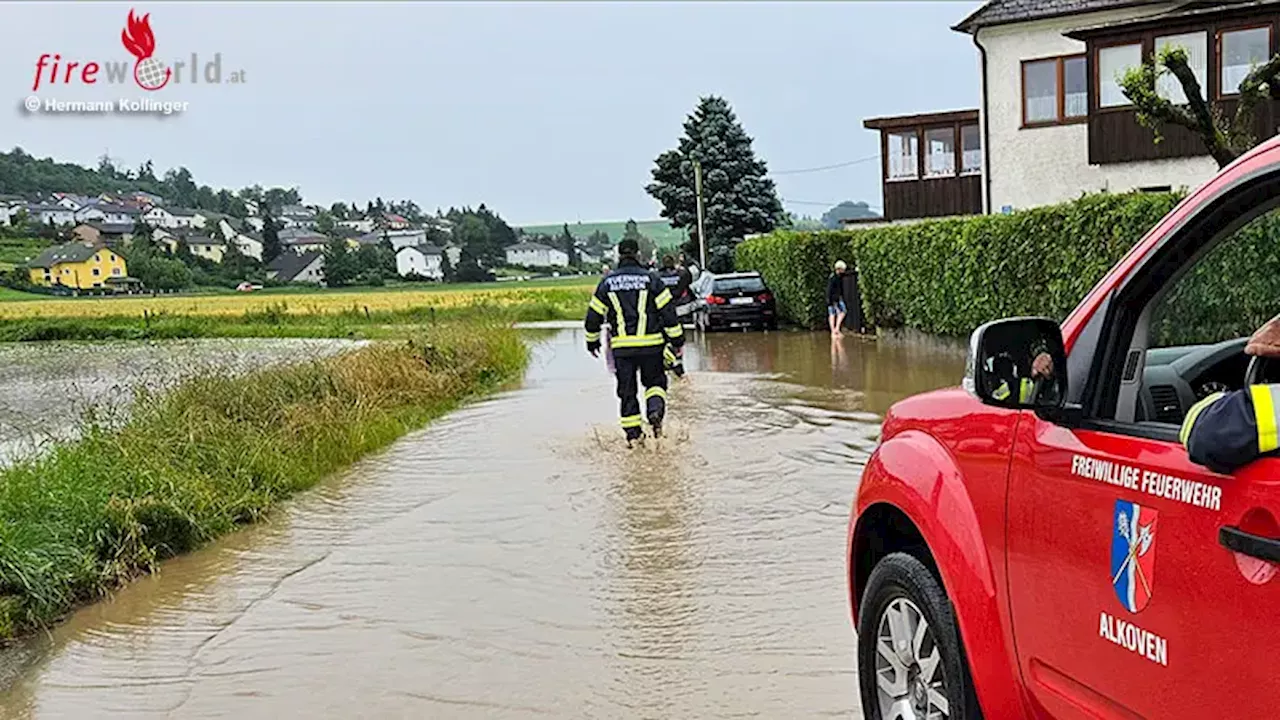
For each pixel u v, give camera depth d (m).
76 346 39.31
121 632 6.38
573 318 45.41
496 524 8.41
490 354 19.19
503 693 5.23
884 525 4.26
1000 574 3.36
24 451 10.57
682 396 15.30
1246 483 2.38
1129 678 2.78
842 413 13.20
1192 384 3.67
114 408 11.17
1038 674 3.20
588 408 14.62
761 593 6.50
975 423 3.58
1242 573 2.38
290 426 11.16
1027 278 16.05
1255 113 22.52
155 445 9.35
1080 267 14.54
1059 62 26.98
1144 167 24.48
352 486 10.05
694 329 29.62
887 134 33.12
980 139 31.89
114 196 133.25
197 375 12.98
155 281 87.06
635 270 11.62
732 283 27.94
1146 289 3.16
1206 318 4.24
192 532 8.13
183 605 6.82
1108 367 3.17
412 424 13.62
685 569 7.04
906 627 3.98
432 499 9.38
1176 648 2.59
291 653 5.89
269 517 8.99
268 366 14.51
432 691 5.29
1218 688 2.46
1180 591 2.57
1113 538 2.83
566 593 6.67
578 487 9.56
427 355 17.09
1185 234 3.02
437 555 7.63
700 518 8.29
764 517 8.24
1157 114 14.53
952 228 18.73
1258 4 22.17
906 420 4.14
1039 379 3.16
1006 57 27.53
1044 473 3.15
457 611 6.43
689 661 5.50
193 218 131.12
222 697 5.34
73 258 85.00
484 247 128.50
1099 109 24.47
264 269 105.56
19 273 83.38
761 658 5.50
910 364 18.30
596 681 5.31
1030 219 15.80
